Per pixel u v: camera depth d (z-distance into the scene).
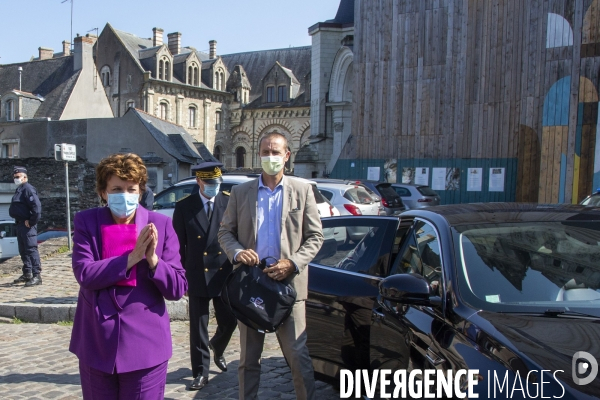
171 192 10.90
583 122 14.84
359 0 20.59
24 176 9.33
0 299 8.31
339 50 32.22
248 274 3.65
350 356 3.97
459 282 3.03
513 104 16.91
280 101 58.69
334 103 32.59
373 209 12.04
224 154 60.03
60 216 30.30
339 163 21.20
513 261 3.14
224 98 59.84
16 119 41.38
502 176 17.23
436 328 2.94
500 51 17.23
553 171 15.34
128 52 53.59
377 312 3.71
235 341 6.45
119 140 33.12
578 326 2.61
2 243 18.94
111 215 2.85
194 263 4.91
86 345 2.72
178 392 4.83
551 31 15.52
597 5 14.59
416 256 3.71
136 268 2.75
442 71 18.67
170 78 54.66
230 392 4.83
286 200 3.84
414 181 19.28
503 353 2.44
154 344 2.74
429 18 18.95
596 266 3.09
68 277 10.02
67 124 35.56
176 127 36.38
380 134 20.17
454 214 3.68
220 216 4.99
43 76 47.81
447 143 18.58
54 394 4.80
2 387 5.00
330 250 4.73
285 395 4.73
